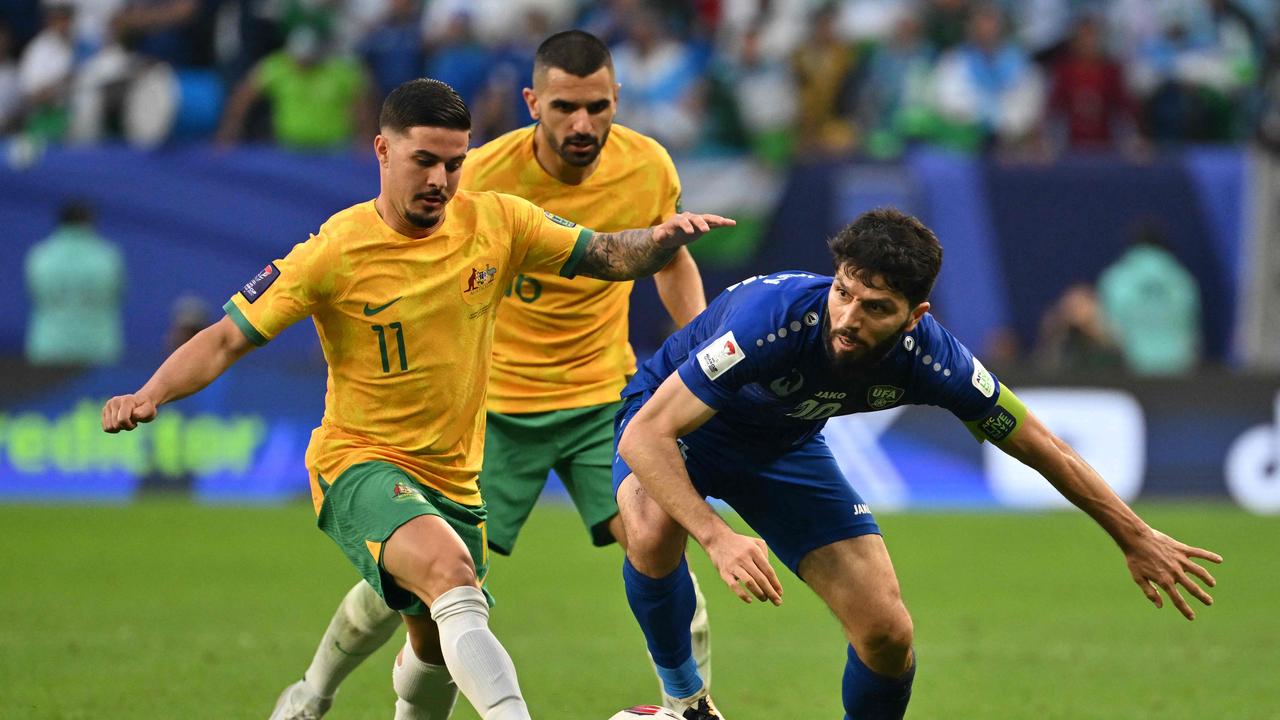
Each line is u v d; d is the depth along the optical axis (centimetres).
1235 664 2417
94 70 4997
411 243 1553
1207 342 4656
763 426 1627
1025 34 5747
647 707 1611
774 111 5116
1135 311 4594
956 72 5091
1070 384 4512
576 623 2769
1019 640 2627
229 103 4928
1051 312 4609
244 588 3075
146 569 3306
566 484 2098
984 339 4594
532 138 2039
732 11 5588
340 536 1581
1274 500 4494
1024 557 3631
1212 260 4631
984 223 4594
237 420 4525
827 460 1677
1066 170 4603
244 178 4566
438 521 1510
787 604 3086
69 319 4556
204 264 4569
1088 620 2838
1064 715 2041
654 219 2097
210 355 1509
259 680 2188
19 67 5150
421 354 1567
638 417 1501
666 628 1747
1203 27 5656
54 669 2241
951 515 4366
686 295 2025
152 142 4753
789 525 1658
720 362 1470
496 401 2052
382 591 1522
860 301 1385
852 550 1625
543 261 1639
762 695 2170
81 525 3969
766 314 1472
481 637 1429
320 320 1567
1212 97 5256
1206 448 4509
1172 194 4612
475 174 2027
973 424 1536
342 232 1543
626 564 1748
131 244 4569
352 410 1589
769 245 4559
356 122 4909
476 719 1978
